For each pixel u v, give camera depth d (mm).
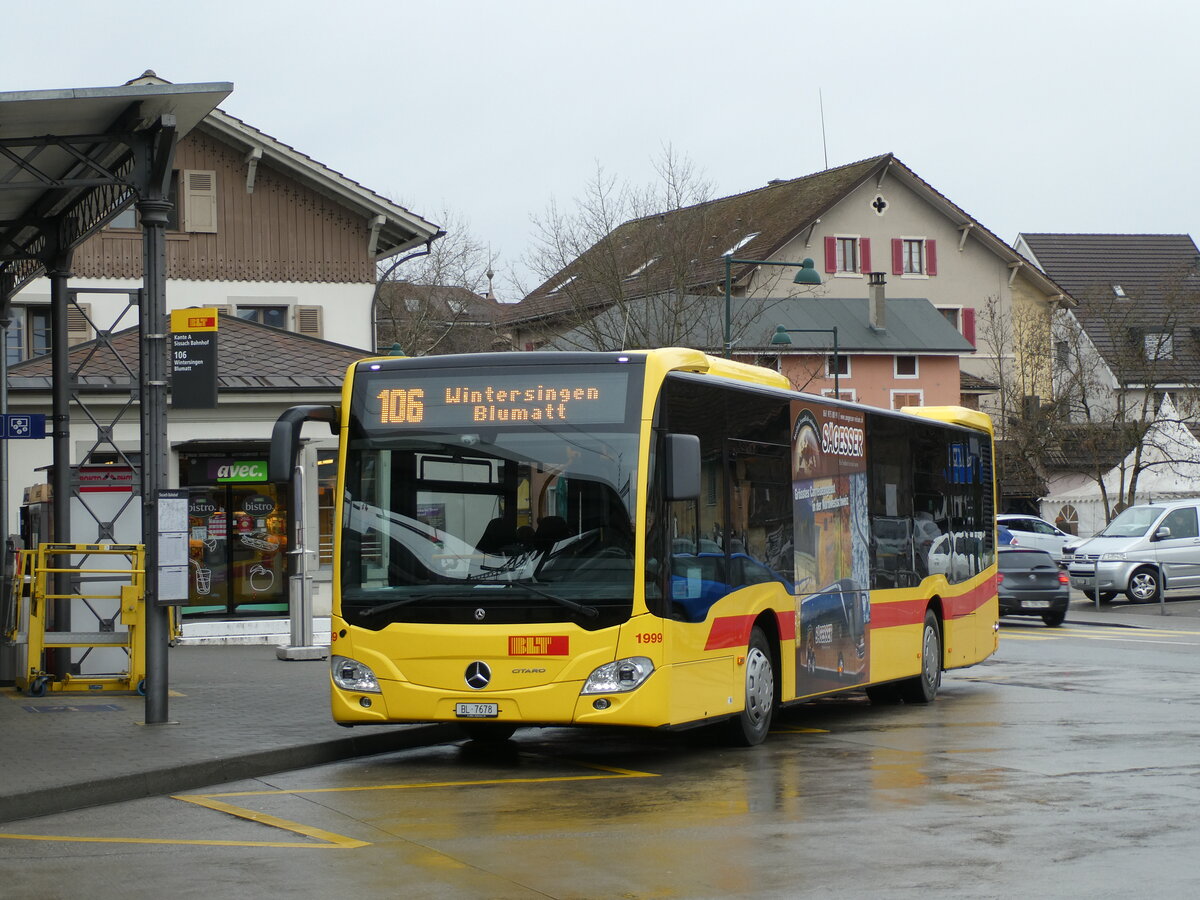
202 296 36625
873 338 64812
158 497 14336
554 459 12250
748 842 9016
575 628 11945
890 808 10164
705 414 13086
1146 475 54344
